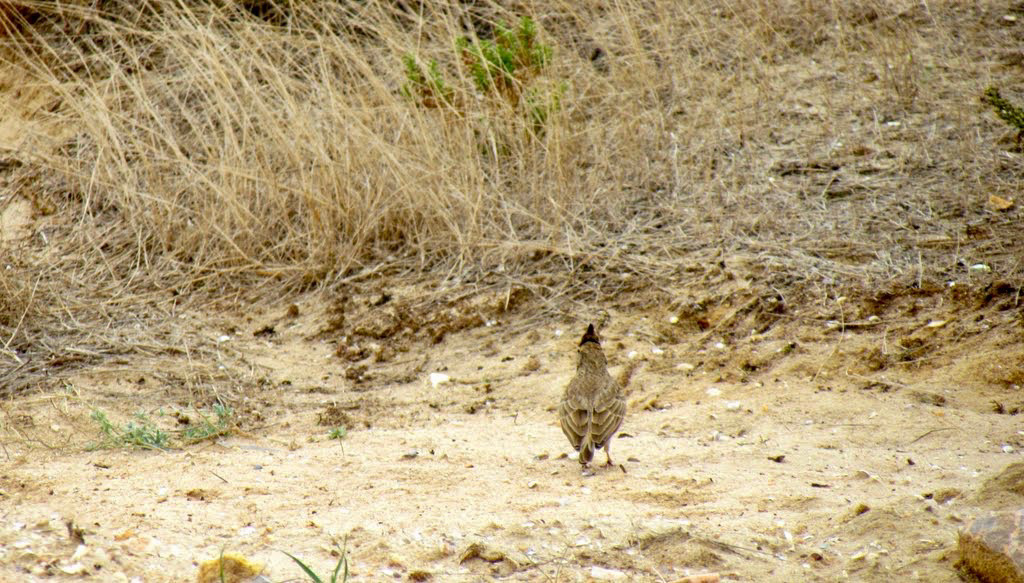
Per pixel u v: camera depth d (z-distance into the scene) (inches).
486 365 471.5
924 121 633.6
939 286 479.8
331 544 292.4
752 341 464.8
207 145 625.3
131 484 343.6
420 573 273.9
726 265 515.8
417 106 618.2
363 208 575.8
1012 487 306.3
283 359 490.9
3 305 523.5
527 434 396.5
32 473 354.6
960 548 269.0
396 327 507.2
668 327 482.9
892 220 541.0
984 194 553.6
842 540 290.0
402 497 330.0
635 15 727.1
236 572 264.7
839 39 730.8
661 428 398.0
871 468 344.8
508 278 533.3
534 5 732.7
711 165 614.2
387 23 689.6
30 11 753.0
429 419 422.0
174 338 510.9
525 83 633.0
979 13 752.3
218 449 387.5
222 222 586.2
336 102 596.1
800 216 555.8
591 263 534.9
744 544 289.3
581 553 286.5
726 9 754.8
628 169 613.6
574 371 456.1
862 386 422.9
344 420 422.0
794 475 340.8
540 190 582.6
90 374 471.8
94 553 278.4
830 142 625.3
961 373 422.9
